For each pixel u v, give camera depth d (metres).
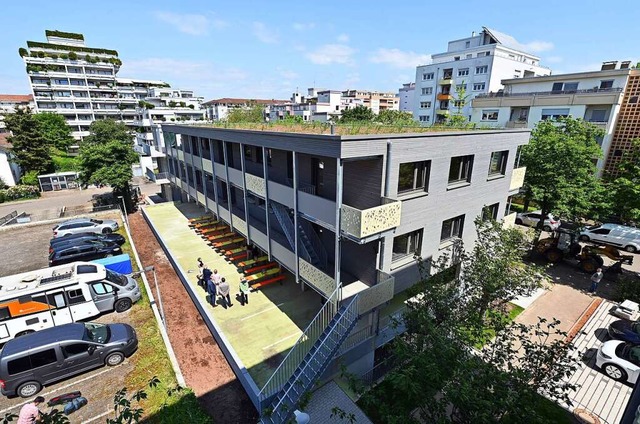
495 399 5.54
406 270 13.24
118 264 18.45
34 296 13.43
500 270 9.95
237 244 22.47
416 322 7.86
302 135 11.55
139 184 47.69
